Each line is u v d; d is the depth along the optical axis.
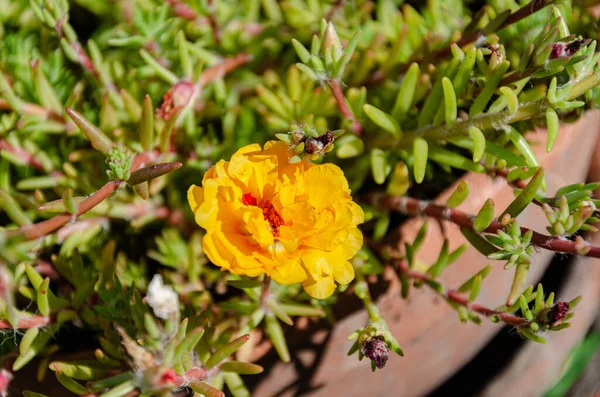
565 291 0.39
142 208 0.33
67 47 0.32
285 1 0.34
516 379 0.39
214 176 0.27
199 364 0.29
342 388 0.32
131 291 0.30
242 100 0.34
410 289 0.31
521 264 0.28
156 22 0.33
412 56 0.33
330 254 0.27
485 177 0.31
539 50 0.28
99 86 0.33
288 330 0.30
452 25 0.34
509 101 0.28
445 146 0.33
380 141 0.31
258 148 0.28
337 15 0.34
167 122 0.30
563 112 0.31
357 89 0.33
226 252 0.27
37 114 0.32
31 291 0.30
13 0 0.33
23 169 0.33
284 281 0.27
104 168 0.33
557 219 0.28
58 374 0.29
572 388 0.43
